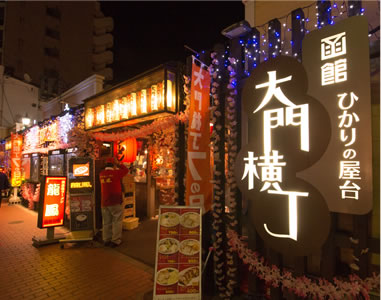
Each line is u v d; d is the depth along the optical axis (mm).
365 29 2488
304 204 2727
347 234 2742
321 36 2729
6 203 11648
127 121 5418
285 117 2900
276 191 2916
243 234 3748
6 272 4305
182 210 3461
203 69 3795
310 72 2773
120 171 5840
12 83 16656
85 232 5840
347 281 2695
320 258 3055
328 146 2635
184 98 4547
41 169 10242
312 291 2752
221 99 3764
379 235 2580
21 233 6676
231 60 3525
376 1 3744
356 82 2500
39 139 10531
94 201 6023
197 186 3613
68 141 7926
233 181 3488
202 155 3707
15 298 3504
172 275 3230
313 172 2709
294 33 3152
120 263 4719
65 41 33750
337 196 2562
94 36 36906
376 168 2631
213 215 3660
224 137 3777
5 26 28797
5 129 15992
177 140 4355
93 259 4914
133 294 3621
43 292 3666
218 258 3572
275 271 3021
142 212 8727
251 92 3201
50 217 5824
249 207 3297
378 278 2445
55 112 13281
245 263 3357
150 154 8266
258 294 3287
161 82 4520
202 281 3670
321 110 2680
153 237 6281
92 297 3539
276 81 2992
